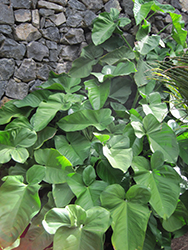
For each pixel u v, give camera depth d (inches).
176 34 77.6
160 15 83.1
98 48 71.9
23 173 51.2
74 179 46.9
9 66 60.7
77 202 43.4
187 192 54.7
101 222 37.9
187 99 50.3
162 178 46.4
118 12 71.7
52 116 53.3
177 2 88.2
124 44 76.0
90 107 63.7
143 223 38.6
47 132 54.8
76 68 70.7
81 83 75.2
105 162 50.5
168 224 47.3
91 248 35.1
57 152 47.4
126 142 50.7
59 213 37.1
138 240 37.2
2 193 41.0
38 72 66.3
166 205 42.5
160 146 51.6
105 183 47.9
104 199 42.2
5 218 38.1
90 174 47.8
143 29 71.7
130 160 46.2
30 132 49.9
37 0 62.7
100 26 68.8
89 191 45.9
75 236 35.7
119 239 37.3
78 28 70.5
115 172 50.0
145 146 62.5
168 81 51.6
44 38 66.0
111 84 71.4
